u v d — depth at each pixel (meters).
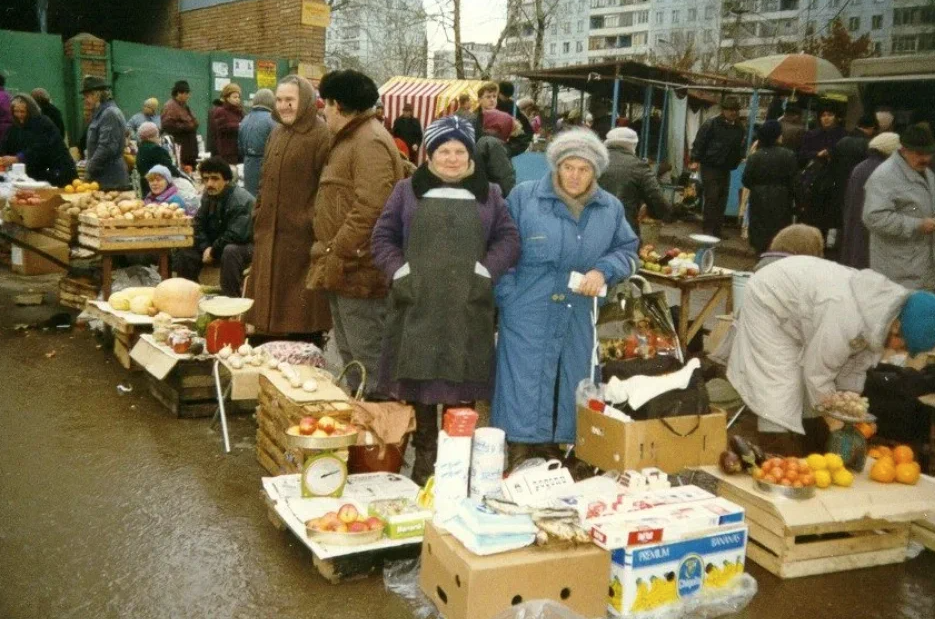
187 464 4.77
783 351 4.52
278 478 4.18
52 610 3.31
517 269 4.42
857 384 4.62
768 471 4.02
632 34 101.06
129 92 16.06
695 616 3.44
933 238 6.37
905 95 13.52
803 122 16.53
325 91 4.95
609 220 4.44
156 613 3.32
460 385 4.18
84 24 20.17
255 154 9.38
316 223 5.08
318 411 4.18
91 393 5.88
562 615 3.11
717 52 45.75
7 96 10.97
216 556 3.77
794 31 46.12
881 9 36.25
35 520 4.04
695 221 16.50
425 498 3.87
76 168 10.54
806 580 3.82
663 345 4.65
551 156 4.39
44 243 7.96
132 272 7.71
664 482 3.97
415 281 4.09
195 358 5.39
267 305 5.88
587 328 4.45
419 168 4.27
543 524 3.39
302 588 3.55
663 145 16.94
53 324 7.60
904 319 4.16
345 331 5.05
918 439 5.04
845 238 7.32
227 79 16.47
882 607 3.61
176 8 18.62
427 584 3.48
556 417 4.48
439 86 17.77
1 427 5.18
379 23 36.56
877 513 3.91
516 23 26.41
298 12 15.43
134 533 3.95
